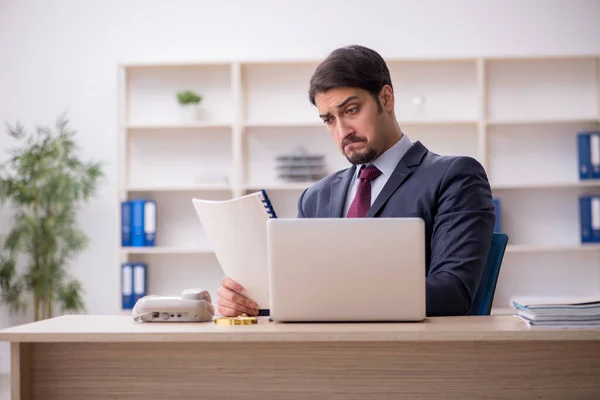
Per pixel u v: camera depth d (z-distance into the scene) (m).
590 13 4.84
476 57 4.68
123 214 4.68
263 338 1.38
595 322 1.42
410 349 1.45
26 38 5.04
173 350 1.48
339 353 1.45
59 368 1.50
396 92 4.87
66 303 4.67
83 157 4.99
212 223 1.69
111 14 5.02
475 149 4.84
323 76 2.02
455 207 1.94
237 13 4.96
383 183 2.12
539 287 4.79
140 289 4.66
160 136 4.95
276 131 4.91
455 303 1.75
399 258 1.50
